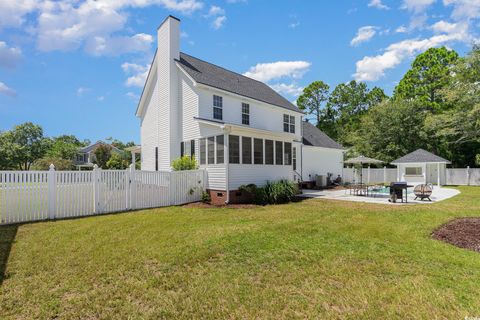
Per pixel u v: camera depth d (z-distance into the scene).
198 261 4.37
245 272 3.94
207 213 8.94
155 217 8.09
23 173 7.47
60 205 8.06
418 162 22.28
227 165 11.27
